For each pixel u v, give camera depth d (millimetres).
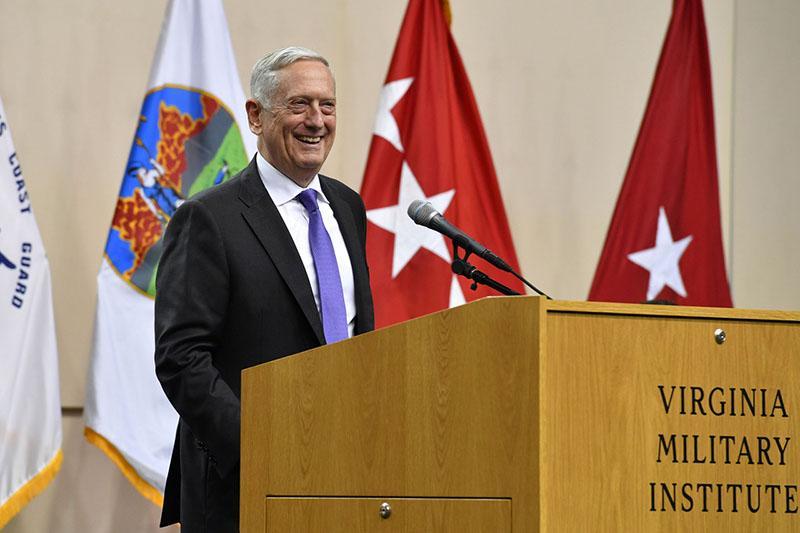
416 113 13734
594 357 5566
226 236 7855
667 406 5672
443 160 13680
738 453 5777
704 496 5688
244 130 13070
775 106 16344
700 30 14805
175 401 7457
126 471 12383
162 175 12727
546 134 15727
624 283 14281
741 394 5812
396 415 5832
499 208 13883
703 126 14734
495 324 5566
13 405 11961
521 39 15734
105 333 12477
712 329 5805
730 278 16109
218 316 7727
